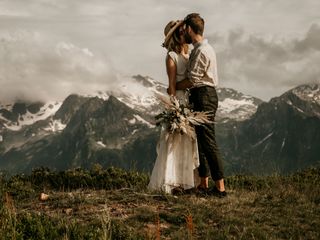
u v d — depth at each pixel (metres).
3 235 6.22
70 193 9.58
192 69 9.52
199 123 9.48
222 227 7.38
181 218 7.68
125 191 9.66
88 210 8.25
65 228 6.89
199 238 7.00
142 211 8.10
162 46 10.12
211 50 9.55
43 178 11.16
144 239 6.73
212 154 9.42
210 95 9.55
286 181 10.91
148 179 10.97
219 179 9.43
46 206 8.66
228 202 8.87
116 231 6.91
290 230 7.33
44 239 6.42
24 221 6.98
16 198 9.73
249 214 8.04
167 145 9.79
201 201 8.95
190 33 9.66
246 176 11.38
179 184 9.74
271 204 8.77
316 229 7.37
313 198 9.23
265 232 7.14
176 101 9.66
